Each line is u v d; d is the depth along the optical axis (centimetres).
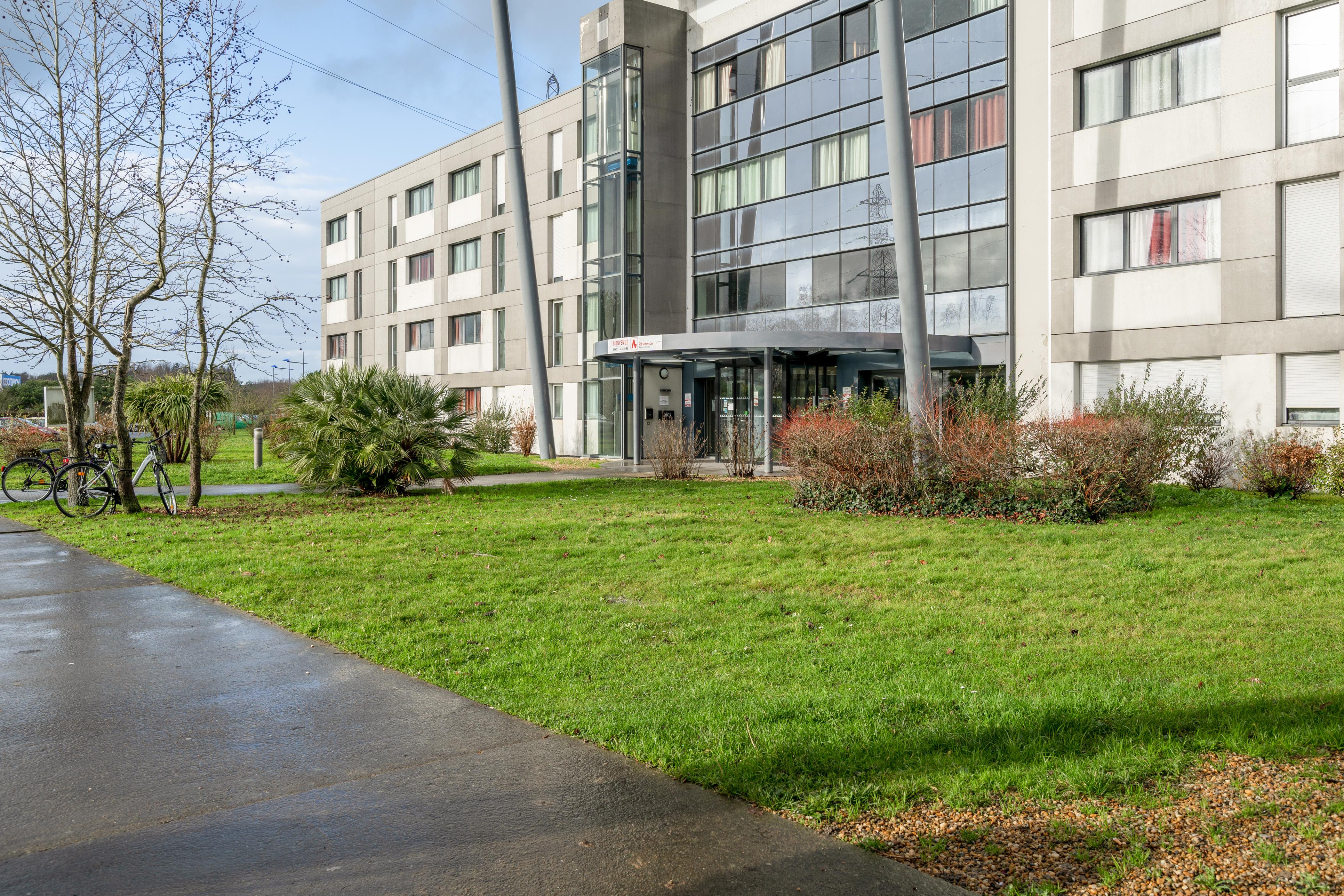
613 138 2850
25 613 734
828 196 2469
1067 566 898
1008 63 2048
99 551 1048
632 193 2839
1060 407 1961
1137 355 1855
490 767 420
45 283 1389
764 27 2641
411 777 410
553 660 596
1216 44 1744
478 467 2183
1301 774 390
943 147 2192
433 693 529
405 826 363
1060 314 1970
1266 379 1670
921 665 573
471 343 3881
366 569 914
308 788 399
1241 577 824
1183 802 369
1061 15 1947
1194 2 1748
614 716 477
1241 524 1189
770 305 2650
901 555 987
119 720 486
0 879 324
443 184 3981
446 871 328
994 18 2075
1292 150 1627
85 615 729
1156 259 1841
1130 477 1302
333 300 4912
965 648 614
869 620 696
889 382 2358
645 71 2830
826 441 1435
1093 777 389
